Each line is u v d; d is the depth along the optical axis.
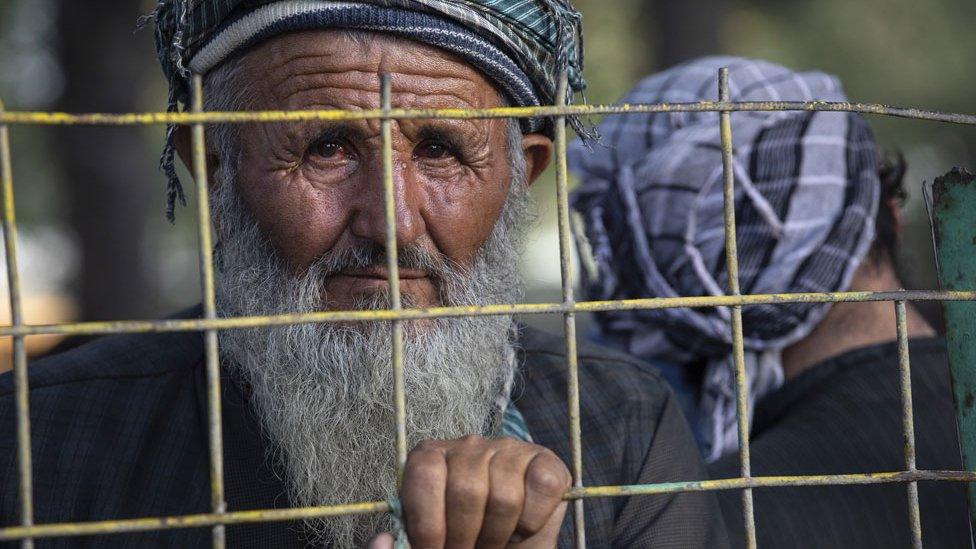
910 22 7.45
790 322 1.64
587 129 1.37
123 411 1.24
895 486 1.42
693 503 1.33
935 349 1.61
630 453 1.35
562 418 1.37
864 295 0.82
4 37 5.44
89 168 5.07
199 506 1.19
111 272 5.16
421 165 1.21
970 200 0.86
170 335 1.35
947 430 1.47
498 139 1.26
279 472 1.24
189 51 1.23
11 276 0.70
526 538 0.83
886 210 1.81
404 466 0.80
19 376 0.70
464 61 1.19
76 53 4.95
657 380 1.48
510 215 1.34
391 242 0.76
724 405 1.73
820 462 1.42
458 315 0.76
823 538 1.34
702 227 1.70
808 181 1.66
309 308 1.19
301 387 1.20
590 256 1.98
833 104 0.80
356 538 1.23
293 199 1.18
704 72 1.83
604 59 5.89
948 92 7.79
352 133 1.16
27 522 0.71
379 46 1.15
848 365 1.59
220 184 1.29
